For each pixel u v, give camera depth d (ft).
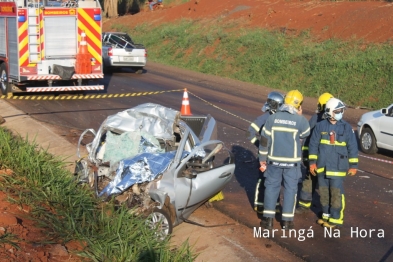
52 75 50.96
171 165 23.09
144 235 20.36
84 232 20.30
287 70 76.07
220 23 102.06
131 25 128.06
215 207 27.12
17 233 19.21
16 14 49.06
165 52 103.35
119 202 22.40
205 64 89.76
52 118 44.60
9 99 51.96
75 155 33.99
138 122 24.84
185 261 19.62
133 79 72.79
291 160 23.49
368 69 65.92
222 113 50.67
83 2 51.44
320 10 89.04
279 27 89.30
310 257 21.65
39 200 22.12
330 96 25.49
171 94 60.34
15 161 25.49
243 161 34.96
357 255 21.90
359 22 77.51
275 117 23.66
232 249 22.25
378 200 28.43
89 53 52.13
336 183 24.02
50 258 18.30
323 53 74.74
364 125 39.96
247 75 80.79
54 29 50.62
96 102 52.34
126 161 22.99
